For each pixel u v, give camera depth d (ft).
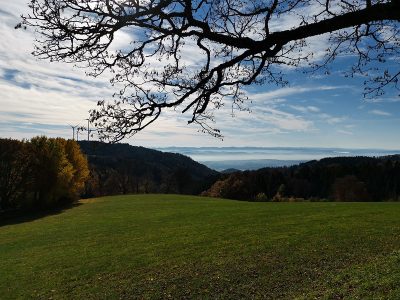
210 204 165.99
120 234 99.91
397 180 274.77
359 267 48.88
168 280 57.82
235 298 48.49
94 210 167.84
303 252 64.69
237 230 89.92
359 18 15.15
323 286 44.57
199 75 19.26
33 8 15.51
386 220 87.71
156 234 94.84
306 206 131.44
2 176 186.09
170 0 16.42
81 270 67.87
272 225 92.84
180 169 363.76
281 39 16.43
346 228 80.69
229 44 16.93
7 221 158.71
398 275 37.40
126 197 228.63
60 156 190.90
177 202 182.19
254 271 57.41
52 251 86.33
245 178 328.70
